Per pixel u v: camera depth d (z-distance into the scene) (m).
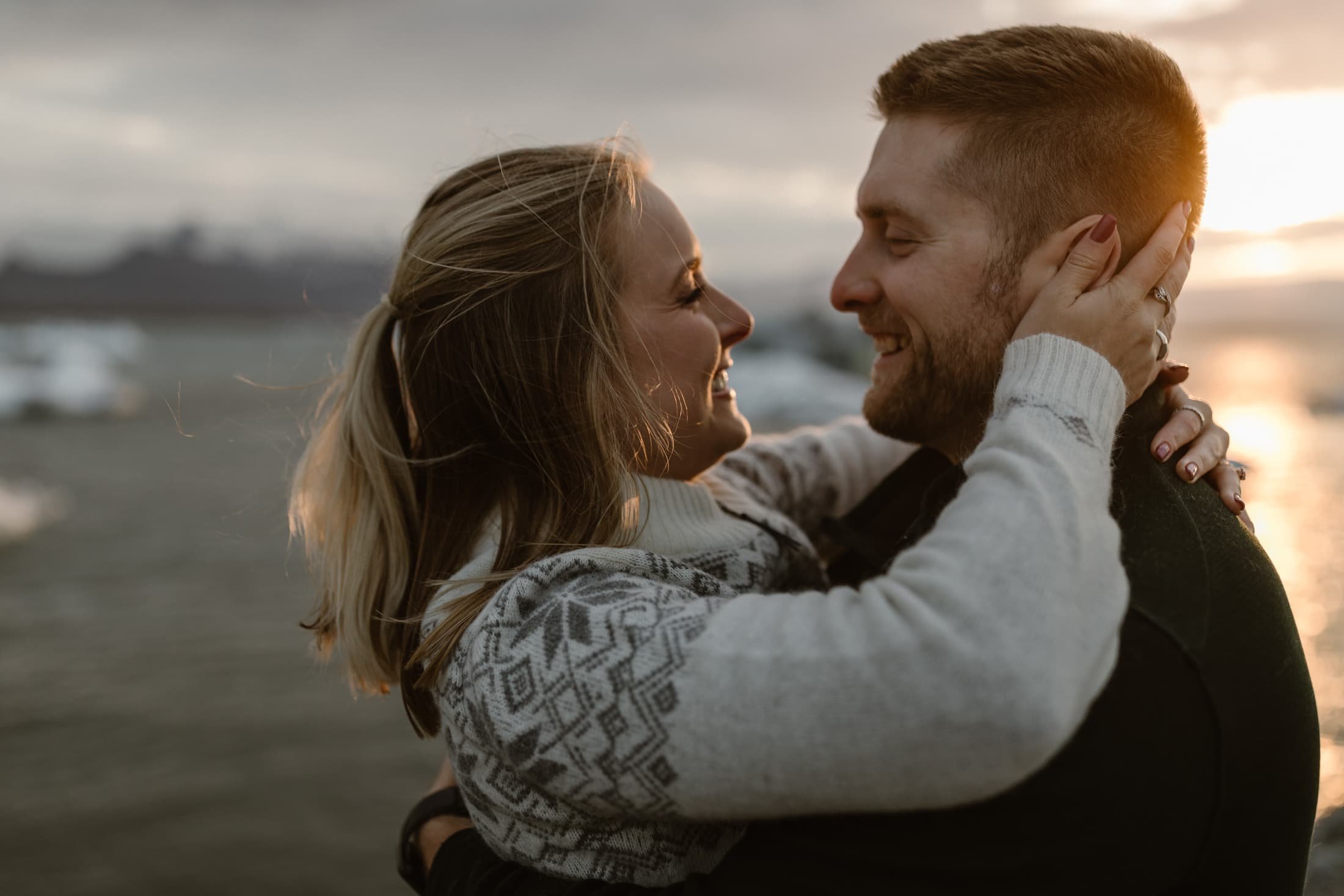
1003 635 0.94
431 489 1.54
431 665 1.33
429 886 1.42
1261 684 1.14
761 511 1.72
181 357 83.31
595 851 1.22
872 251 1.57
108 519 18.47
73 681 9.99
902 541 1.45
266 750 8.24
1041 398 1.13
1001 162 1.40
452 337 1.50
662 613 1.12
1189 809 1.07
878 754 0.94
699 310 1.61
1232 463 1.36
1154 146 1.35
